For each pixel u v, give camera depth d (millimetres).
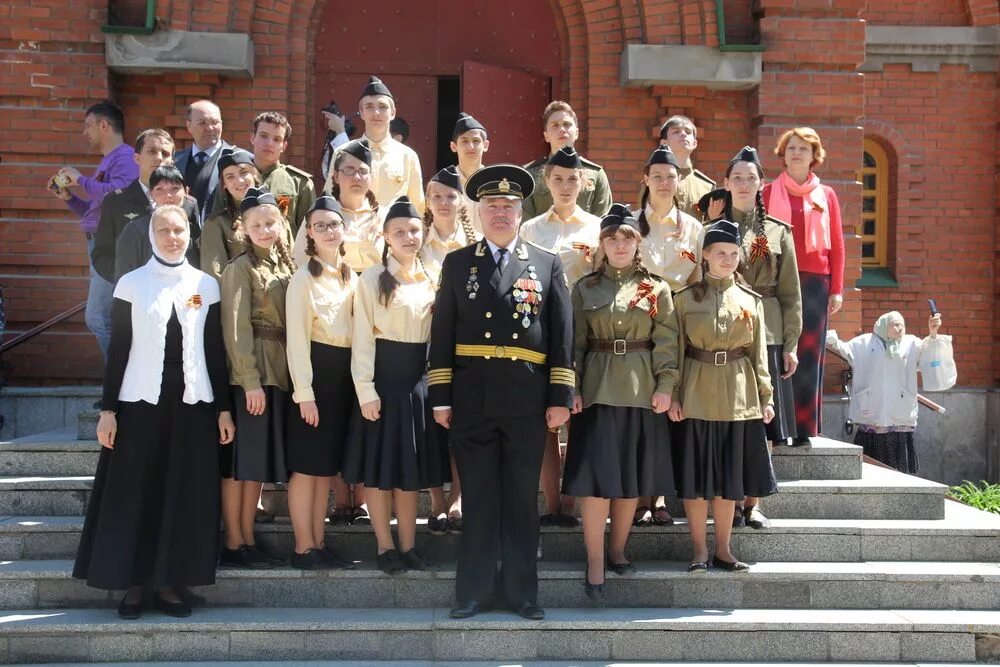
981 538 5785
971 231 11625
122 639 4965
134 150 6984
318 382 5223
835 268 6805
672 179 5855
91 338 8203
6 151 8102
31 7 8047
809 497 6090
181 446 5035
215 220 5703
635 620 5113
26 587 5246
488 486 5133
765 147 8586
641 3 8609
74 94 8094
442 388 5109
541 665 4977
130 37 8062
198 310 5129
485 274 5105
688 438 5395
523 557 5141
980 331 11625
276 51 8453
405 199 5289
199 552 5027
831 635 5156
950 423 11430
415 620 5059
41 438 6465
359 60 9195
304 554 5332
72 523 5586
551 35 9344
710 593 5441
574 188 5844
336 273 5352
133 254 5602
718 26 8492
